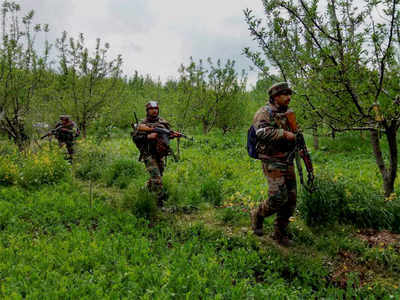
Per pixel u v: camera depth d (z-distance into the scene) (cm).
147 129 503
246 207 520
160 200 519
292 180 396
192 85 1392
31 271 301
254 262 359
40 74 827
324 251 392
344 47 392
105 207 500
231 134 1533
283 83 373
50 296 261
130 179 675
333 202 459
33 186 602
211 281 303
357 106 403
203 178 712
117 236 396
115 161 739
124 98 1293
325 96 420
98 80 1039
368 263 363
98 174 705
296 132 377
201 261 339
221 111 1508
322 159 952
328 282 336
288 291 307
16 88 778
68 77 1005
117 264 320
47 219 444
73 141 850
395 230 430
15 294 255
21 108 822
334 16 400
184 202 536
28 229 411
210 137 1395
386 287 323
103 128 793
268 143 378
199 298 284
